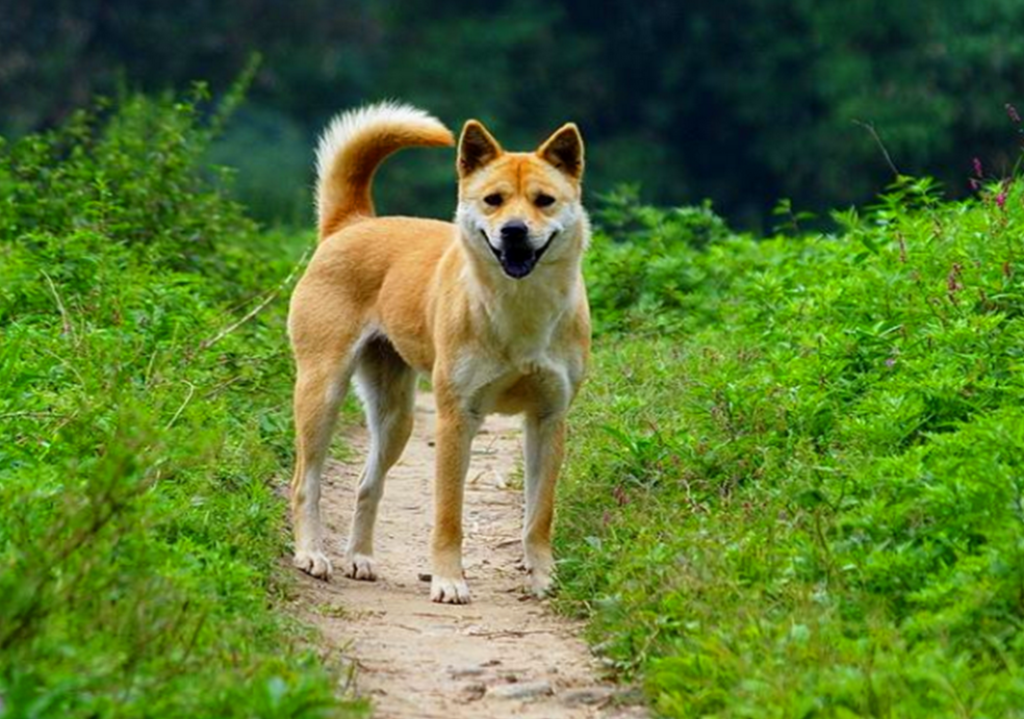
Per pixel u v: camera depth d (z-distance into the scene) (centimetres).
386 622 1115
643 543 1107
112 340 1420
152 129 2286
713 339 1603
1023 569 921
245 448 1385
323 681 866
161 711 791
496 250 1160
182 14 4291
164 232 2011
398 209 3938
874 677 847
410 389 1298
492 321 1175
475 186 1195
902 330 1315
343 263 1303
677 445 1245
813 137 3828
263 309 1881
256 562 1134
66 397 1272
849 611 948
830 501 1065
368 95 4241
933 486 1016
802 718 831
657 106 4112
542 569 1198
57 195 1997
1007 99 3653
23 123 4044
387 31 4319
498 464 1590
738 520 1095
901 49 3728
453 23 4259
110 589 898
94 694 804
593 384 1580
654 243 1981
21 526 941
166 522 1043
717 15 4034
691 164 4131
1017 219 1436
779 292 1592
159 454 1109
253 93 4259
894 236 1558
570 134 1207
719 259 1908
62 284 1612
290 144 4053
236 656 883
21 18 4181
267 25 4322
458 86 4147
